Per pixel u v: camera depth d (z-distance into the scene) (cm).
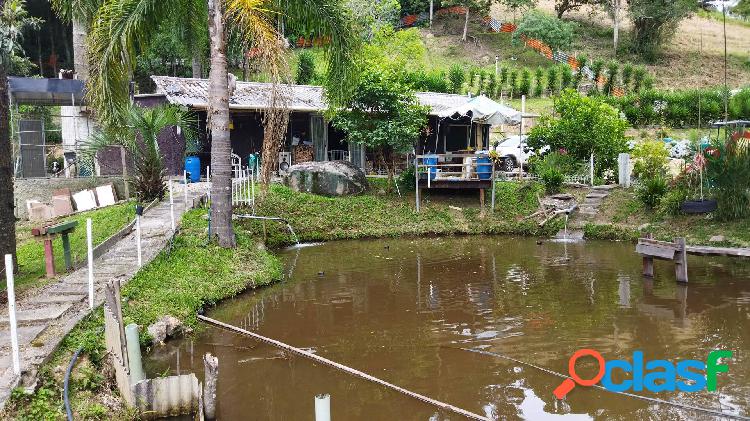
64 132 2238
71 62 3653
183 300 962
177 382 625
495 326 938
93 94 1246
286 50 1288
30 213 1630
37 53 3612
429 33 5112
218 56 1258
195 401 628
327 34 1395
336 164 2033
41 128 1786
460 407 655
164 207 1603
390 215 1875
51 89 1816
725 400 659
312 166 1989
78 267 1056
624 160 1992
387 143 1972
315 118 2333
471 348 839
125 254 1135
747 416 621
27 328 730
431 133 2461
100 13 1242
